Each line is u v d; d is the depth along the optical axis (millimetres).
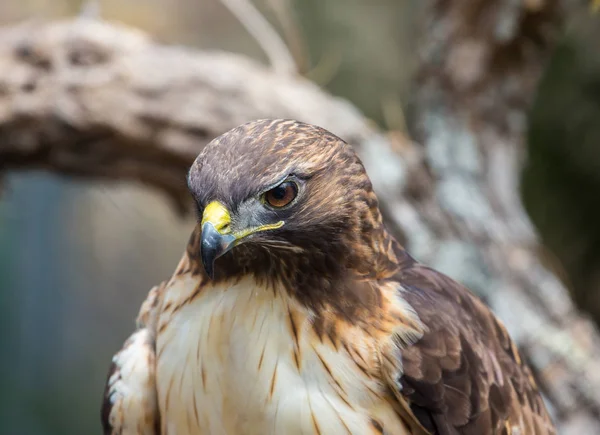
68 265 18891
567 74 12750
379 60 13898
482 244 10609
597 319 13570
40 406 18281
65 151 10680
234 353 5449
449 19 10945
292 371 5395
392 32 13945
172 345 5656
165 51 10805
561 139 13016
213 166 5145
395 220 10516
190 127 10508
